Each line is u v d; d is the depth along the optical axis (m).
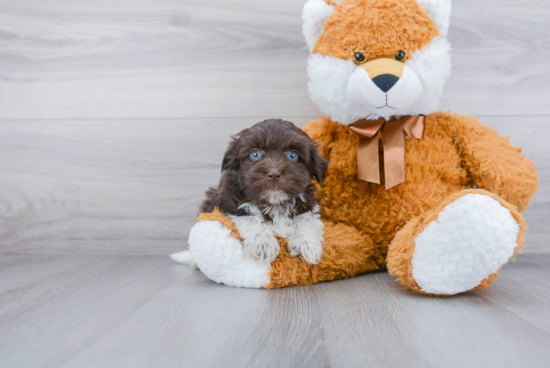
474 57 2.41
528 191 1.81
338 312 1.41
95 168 2.58
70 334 1.25
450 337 1.18
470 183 1.99
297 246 1.75
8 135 2.60
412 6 1.85
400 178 1.86
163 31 2.52
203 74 2.52
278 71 2.49
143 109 2.55
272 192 1.67
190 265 2.26
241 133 1.86
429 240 1.51
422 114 1.99
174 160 2.55
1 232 2.61
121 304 1.55
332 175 2.03
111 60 2.54
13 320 1.39
